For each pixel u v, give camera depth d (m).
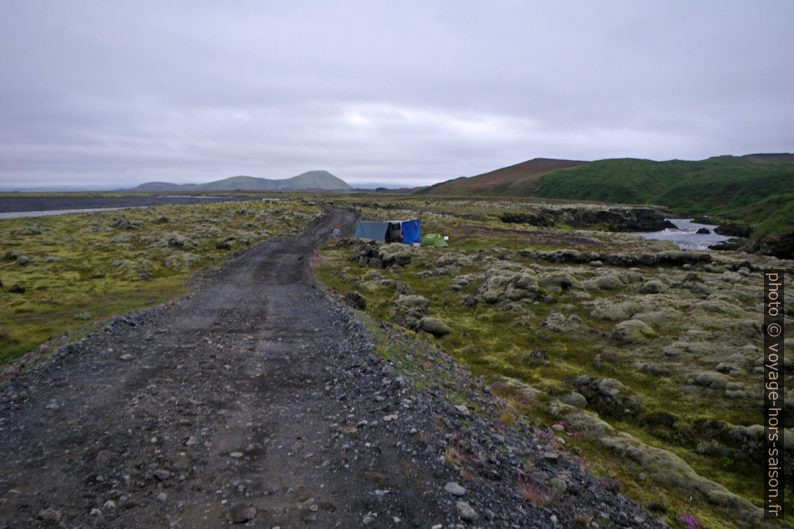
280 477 12.48
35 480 12.03
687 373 27.66
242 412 17.17
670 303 40.72
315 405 17.98
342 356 24.77
